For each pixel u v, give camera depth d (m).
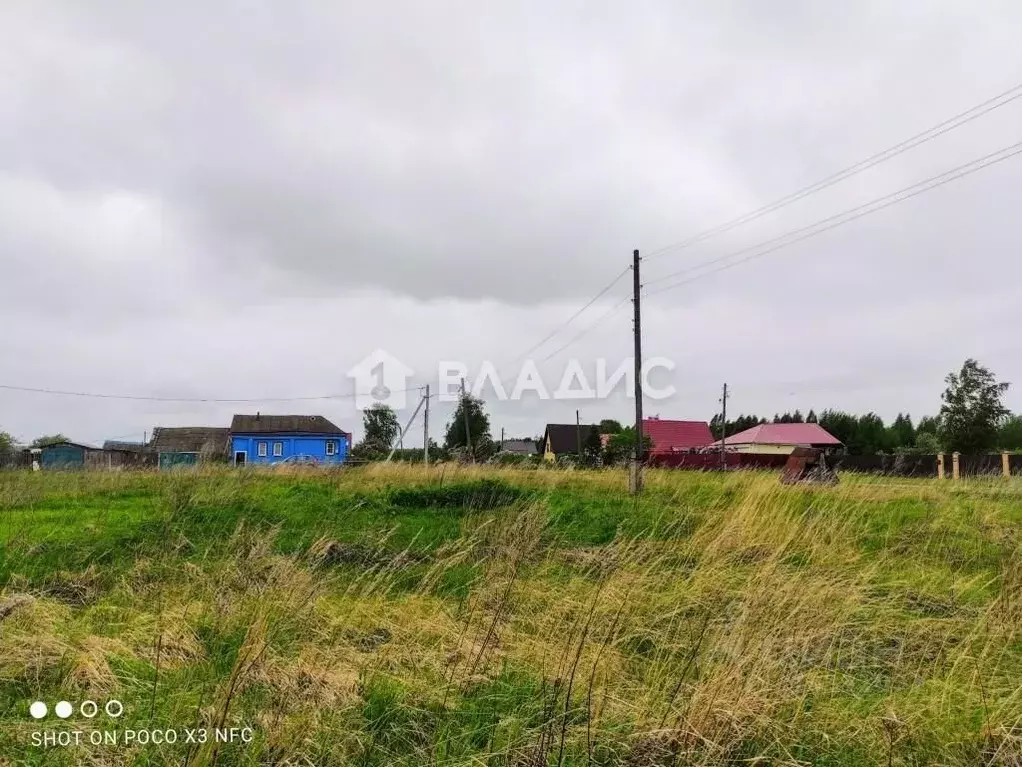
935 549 7.77
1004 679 4.06
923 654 4.34
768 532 7.50
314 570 5.70
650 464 28.20
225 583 5.24
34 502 11.12
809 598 4.77
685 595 5.21
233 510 9.47
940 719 3.55
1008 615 4.90
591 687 3.59
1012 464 24.36
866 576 5.52
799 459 17.70
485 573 5.88
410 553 7.07
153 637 4.34
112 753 3.09
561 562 6.53
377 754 3.26
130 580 5.80
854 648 4.40
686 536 7.80
